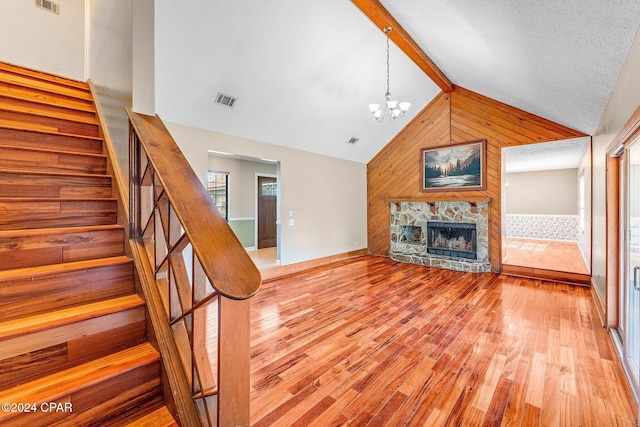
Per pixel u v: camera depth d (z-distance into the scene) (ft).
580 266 16.28
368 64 14.06
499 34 8.38
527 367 7.35
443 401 6.13
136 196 5.45
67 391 3.47
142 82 5.73
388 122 19.62
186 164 4.59
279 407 5.96
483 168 17.35
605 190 10.02
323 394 6.37
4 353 3.56
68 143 7.35
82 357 4.15
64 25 12.50
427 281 15.35
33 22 11.84
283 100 13.94
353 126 18.49
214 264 3.07
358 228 22.98
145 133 5.00
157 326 4.39
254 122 14.47
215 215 3.80
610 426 5.38
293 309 11.46
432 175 19.62
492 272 17.10
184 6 8.80
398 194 21.70
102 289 4.90
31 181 5.92
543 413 5.74
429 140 19.75
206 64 10.73
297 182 18.11
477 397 6.24
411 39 12.50
